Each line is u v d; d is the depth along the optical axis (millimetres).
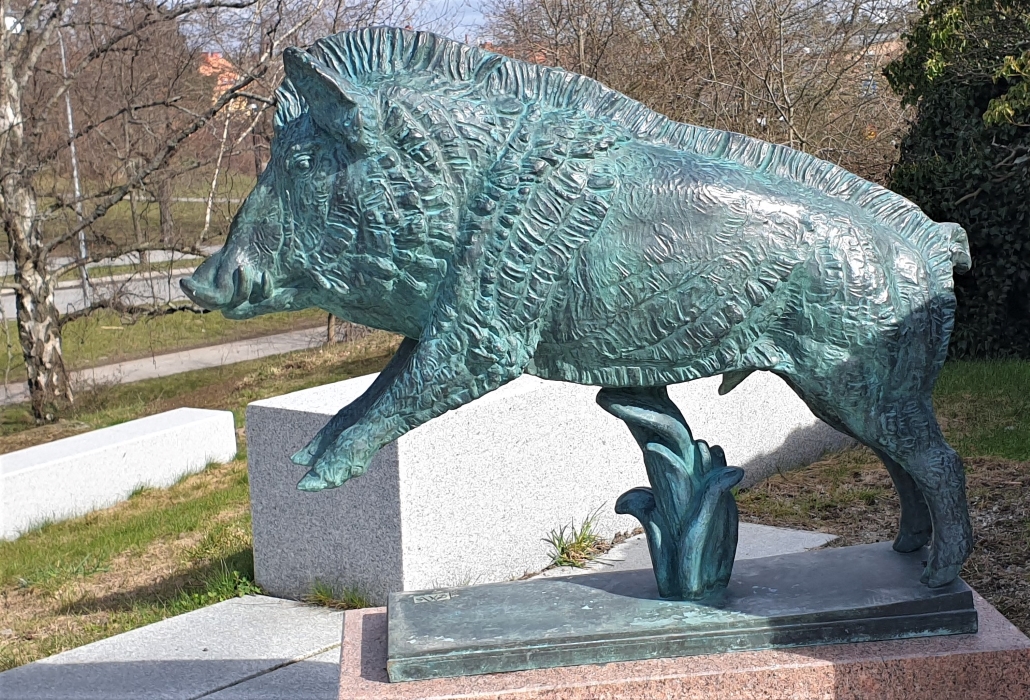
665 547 2307
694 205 2082
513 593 2369
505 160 2037
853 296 2119
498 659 2111
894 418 2180
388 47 2080
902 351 2162
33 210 10164
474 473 4215
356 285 2090
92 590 5031
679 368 2166
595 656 2133
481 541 4258
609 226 2070
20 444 9281
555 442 4590
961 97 8320
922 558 2420
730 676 2082
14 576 5379
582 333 2111
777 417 5871
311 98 2002
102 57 10336
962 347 8500
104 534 5969
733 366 2174
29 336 10250
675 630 2146
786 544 4703
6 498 6211
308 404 4324
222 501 6414
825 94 10000
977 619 2225
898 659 2111
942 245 2268
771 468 5848
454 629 2178
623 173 2096
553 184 2045
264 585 4488
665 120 2229
